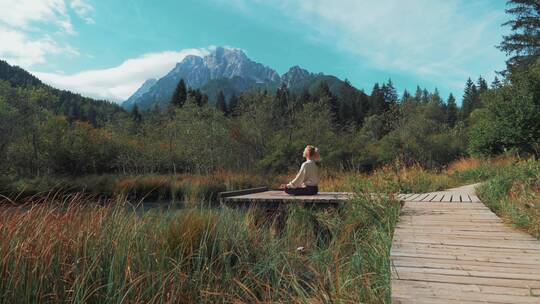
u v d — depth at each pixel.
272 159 23.88
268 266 4.21
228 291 3.77
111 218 4.08
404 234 4.54
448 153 32.41
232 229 4.93
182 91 80.75
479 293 2.53
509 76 18.48
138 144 30.17
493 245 3.96
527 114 16.42
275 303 3.33
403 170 11.25
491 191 7.96
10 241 3.18
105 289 3.22
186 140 28.58
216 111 30.81
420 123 34.62
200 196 15.32
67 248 3.41
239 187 17.05
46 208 3.93
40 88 22.91
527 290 2.58
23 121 21.36
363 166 27.34
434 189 10.79
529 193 6.00
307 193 8.40
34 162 22.67
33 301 2.93
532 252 3.65
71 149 24.92
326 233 6.57
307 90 80.56
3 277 2.95
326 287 3.09
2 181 14.08
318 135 28.14
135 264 3.54
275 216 7.30
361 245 4.70
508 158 15.30
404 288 2.65
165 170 30.58
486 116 18.59
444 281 2.80
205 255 4.08
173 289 3.30
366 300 2.89
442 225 5.10
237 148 27.58
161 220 4.60
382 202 6.35
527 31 34.16
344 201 7.07
